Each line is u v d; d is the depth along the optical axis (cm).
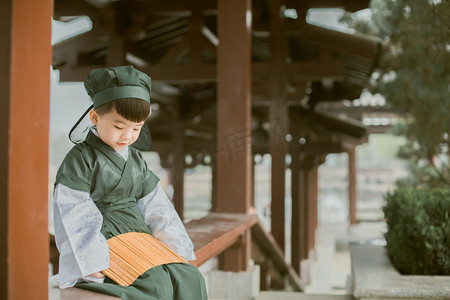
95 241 173
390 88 707
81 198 176
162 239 205
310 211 1331
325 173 4053
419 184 774
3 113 137
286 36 784
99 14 805
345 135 1045
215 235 325
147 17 816
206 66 795
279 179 773
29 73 143
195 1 797
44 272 151
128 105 177
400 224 404
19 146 140
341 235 1525
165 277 182
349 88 1011
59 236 171
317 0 770
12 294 138
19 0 138
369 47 741
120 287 170
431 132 639
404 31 598
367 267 396
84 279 172
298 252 1016
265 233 505
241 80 451
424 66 588
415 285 339
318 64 774
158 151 1213
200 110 1131
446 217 381
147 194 207
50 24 152
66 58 829
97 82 179
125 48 813
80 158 182
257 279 444
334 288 1244
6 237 137
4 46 137
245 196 447
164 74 805
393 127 788
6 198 137
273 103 783
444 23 480
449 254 377
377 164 5331
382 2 675
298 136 1043
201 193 2964
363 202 3067
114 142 187
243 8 454
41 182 150
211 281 428
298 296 442
